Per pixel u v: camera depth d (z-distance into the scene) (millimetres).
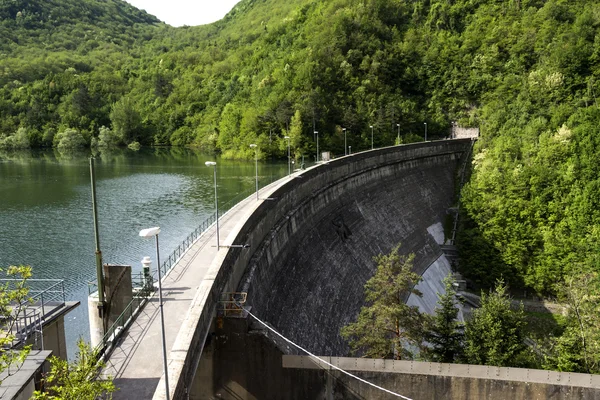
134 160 161000
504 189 84500
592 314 44000
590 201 77312
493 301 40406
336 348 46281
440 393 30094
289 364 28719
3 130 190500
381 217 79062
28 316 25344
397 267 39594
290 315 42156
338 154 133000
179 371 19500
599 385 29656
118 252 67875
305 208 57844
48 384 20500
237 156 160000
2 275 58125
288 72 164000
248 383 28781
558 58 124500
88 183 114812
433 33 169250
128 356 23203
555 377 29812
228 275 31312
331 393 29188
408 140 135875
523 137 104688
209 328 25891
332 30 171125
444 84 151125
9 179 117875
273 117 148250
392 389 29906
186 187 112062
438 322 39375
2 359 17453
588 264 70750
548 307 74438
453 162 115125
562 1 153375
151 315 27594
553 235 77750
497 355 37594
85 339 46219
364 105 145375
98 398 19859
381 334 37500
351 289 56875
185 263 36562
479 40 156125
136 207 92562
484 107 136875
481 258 80312
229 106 188875
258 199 55344
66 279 58438
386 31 170875
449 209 99312
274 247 44656
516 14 161000
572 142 88750
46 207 90750
